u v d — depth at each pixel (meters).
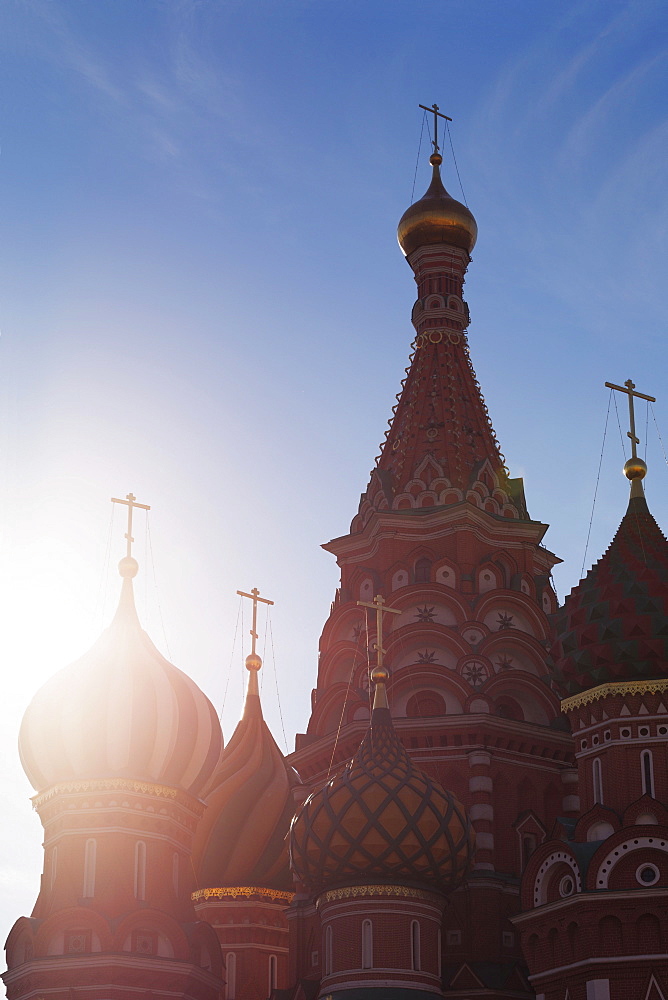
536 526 74.56
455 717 67.25
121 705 64.44
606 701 57.72
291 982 66.50
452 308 80.38
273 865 74.44
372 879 58.75
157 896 62.50
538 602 73.81
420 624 70.12
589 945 53.91
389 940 58.06
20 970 60.91
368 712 68.44
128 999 59.81
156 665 66.62
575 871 55.56
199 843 75.31
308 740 72.06
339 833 58.84
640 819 55.47
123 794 62.94
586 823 56.62
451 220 80.94
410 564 72.75
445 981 62.19
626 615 57.88
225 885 73.88
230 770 77.44
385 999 56.97
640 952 53.31
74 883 61.94
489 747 67.62
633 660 57.41
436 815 59.28
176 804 64.38
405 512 73.56
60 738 64.31
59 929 60.94
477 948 63.38
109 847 62.19
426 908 59.25
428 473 74.75
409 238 81.75
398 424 78.19
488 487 75.06
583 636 58.53
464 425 76.94
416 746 67.69
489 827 65.94
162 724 64.62
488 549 73.69
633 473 62.72
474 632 70.31
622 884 54.56
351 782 59.75
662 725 56.88
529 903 57.34
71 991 59.72
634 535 60.84
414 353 80.06
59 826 63.31
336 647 72.94
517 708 70.38
